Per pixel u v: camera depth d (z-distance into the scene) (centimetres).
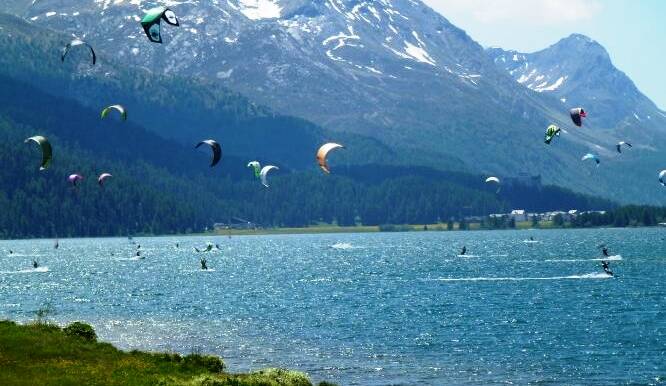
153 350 8331
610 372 7162
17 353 5697
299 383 5403
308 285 15400
